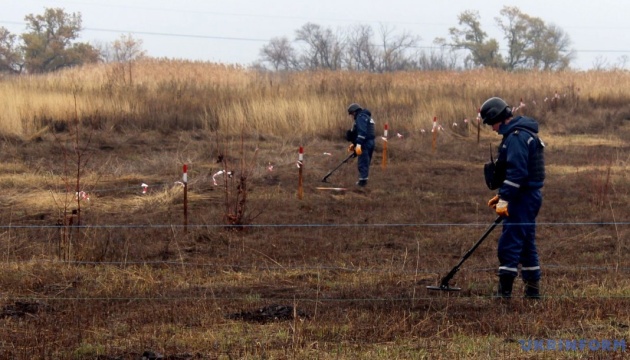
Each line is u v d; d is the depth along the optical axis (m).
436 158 26.95
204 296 10.15
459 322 9.02
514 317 9.10
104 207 16.81
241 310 9.59
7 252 12.32
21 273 11.27
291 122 30.62
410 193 19.58
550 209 17.19
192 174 21.42
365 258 12.62
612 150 29.03
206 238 13.90
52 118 29.08
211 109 31.47
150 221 15.31
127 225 14.52
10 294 10.53
